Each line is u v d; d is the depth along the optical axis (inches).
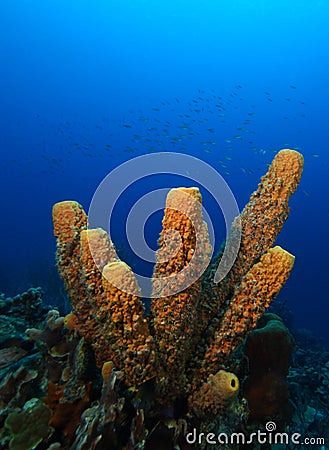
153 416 71.6
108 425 60.9
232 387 67.0
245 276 72.7
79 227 75.1
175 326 64.4
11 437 66.1
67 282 74.8
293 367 210.5
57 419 71.0
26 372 76.1
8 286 464.8
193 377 75.2
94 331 75.4
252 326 72.5
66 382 74.0
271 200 77.4
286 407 91.1
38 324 114.5
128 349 62.2
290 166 76.8
